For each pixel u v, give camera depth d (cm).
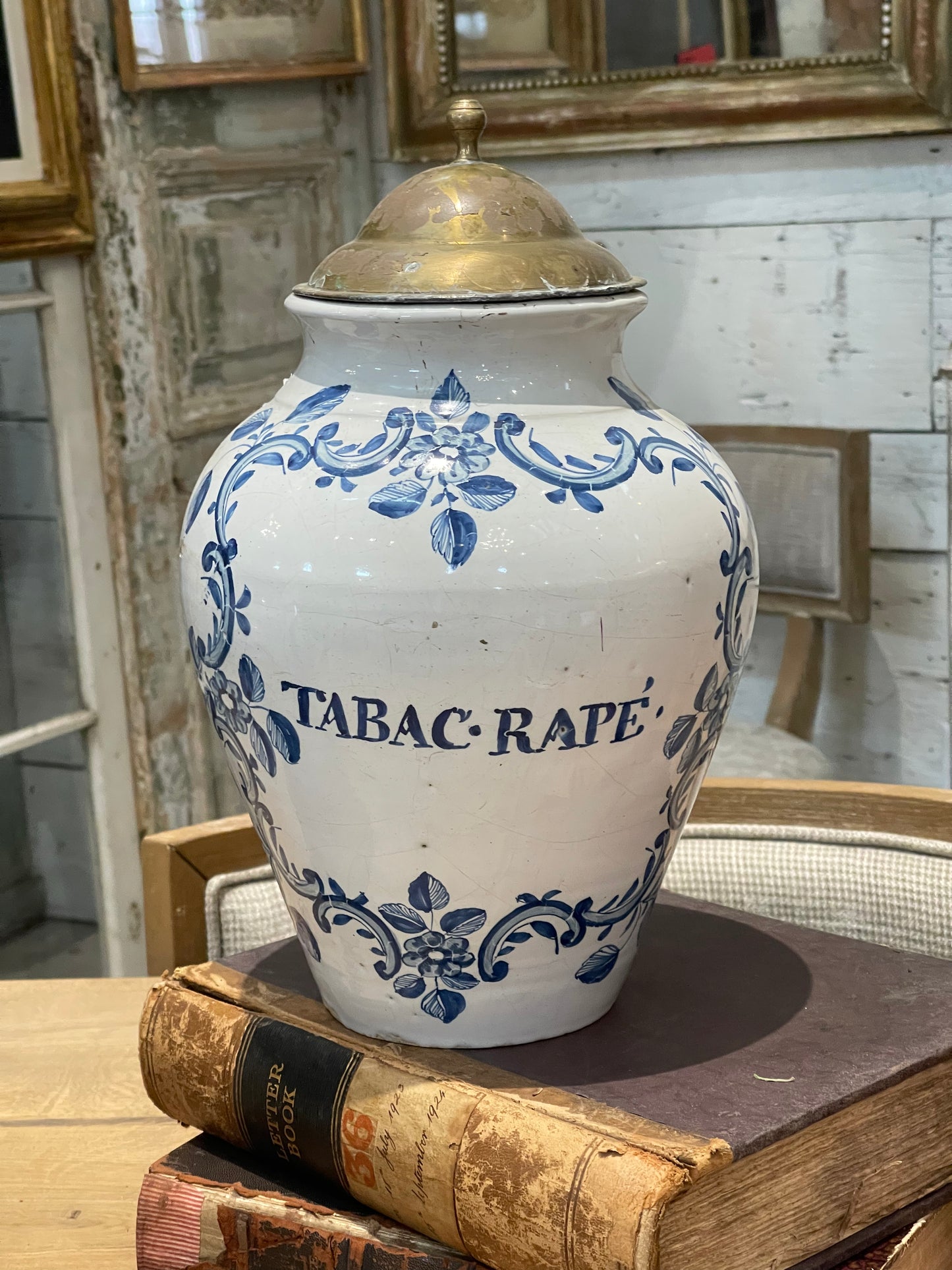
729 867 93
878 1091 59
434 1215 58
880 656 198
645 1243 50
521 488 57
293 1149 63
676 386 202
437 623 56
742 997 68
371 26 204
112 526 172
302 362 67
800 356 193
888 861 91
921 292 183
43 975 171
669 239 196
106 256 164
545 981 64
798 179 186
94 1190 71
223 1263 63
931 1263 64
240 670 61
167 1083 69
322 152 200
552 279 60
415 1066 61
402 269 60
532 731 58
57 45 152
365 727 58
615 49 187
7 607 161
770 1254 57
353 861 62
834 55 176
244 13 178
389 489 57
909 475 190
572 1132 55
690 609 59
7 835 164
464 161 65
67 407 164
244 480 61
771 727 174
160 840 96
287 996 70
